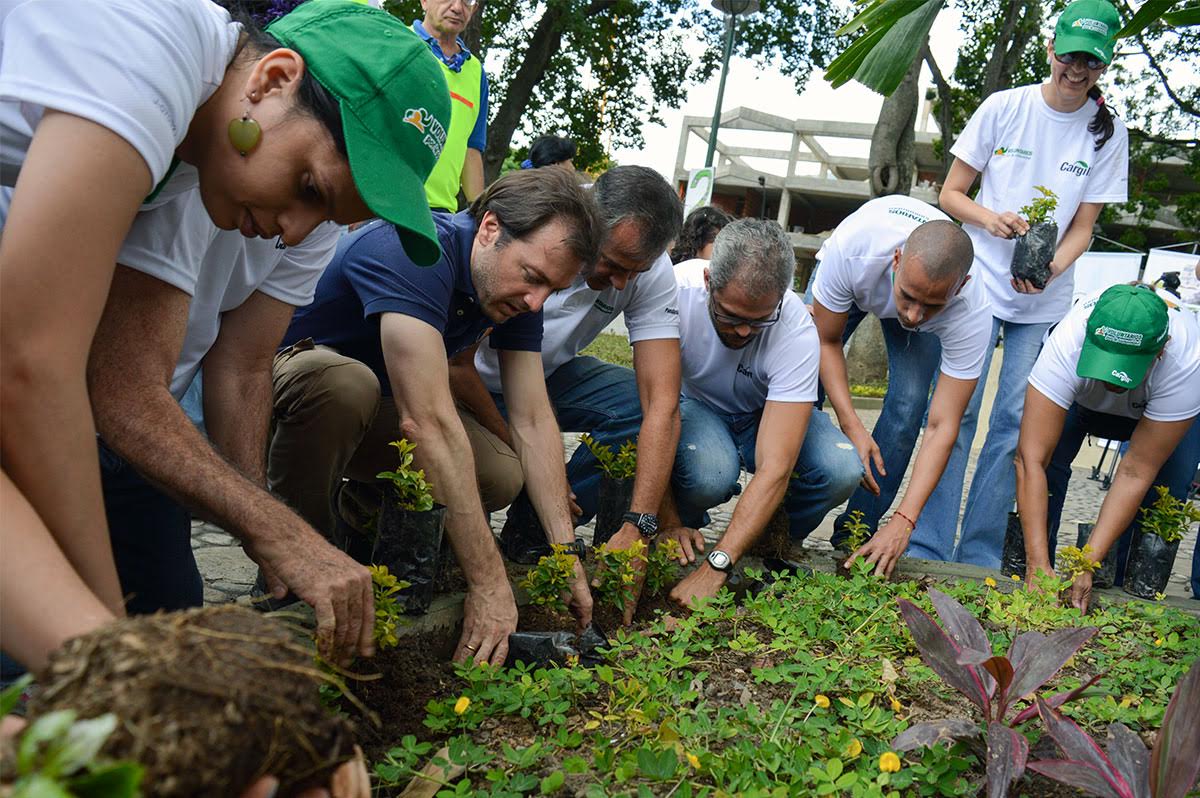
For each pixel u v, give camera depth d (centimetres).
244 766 99
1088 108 498
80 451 141
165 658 100
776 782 213
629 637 298
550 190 277
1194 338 412
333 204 172
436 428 282
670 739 225
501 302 290
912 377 483
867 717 251
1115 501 426
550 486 336
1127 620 373
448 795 200
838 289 471
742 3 1227
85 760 78
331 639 199
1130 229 2266
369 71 166
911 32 296
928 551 502
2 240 138
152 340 200
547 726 248
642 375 381
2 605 117
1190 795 210
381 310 284
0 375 134
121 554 251
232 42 169
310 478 313
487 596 286
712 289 373
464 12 510
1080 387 425
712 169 1150
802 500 429
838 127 3594
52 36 144
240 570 416
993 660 216
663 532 402
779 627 318
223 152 167
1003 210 508
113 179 144
